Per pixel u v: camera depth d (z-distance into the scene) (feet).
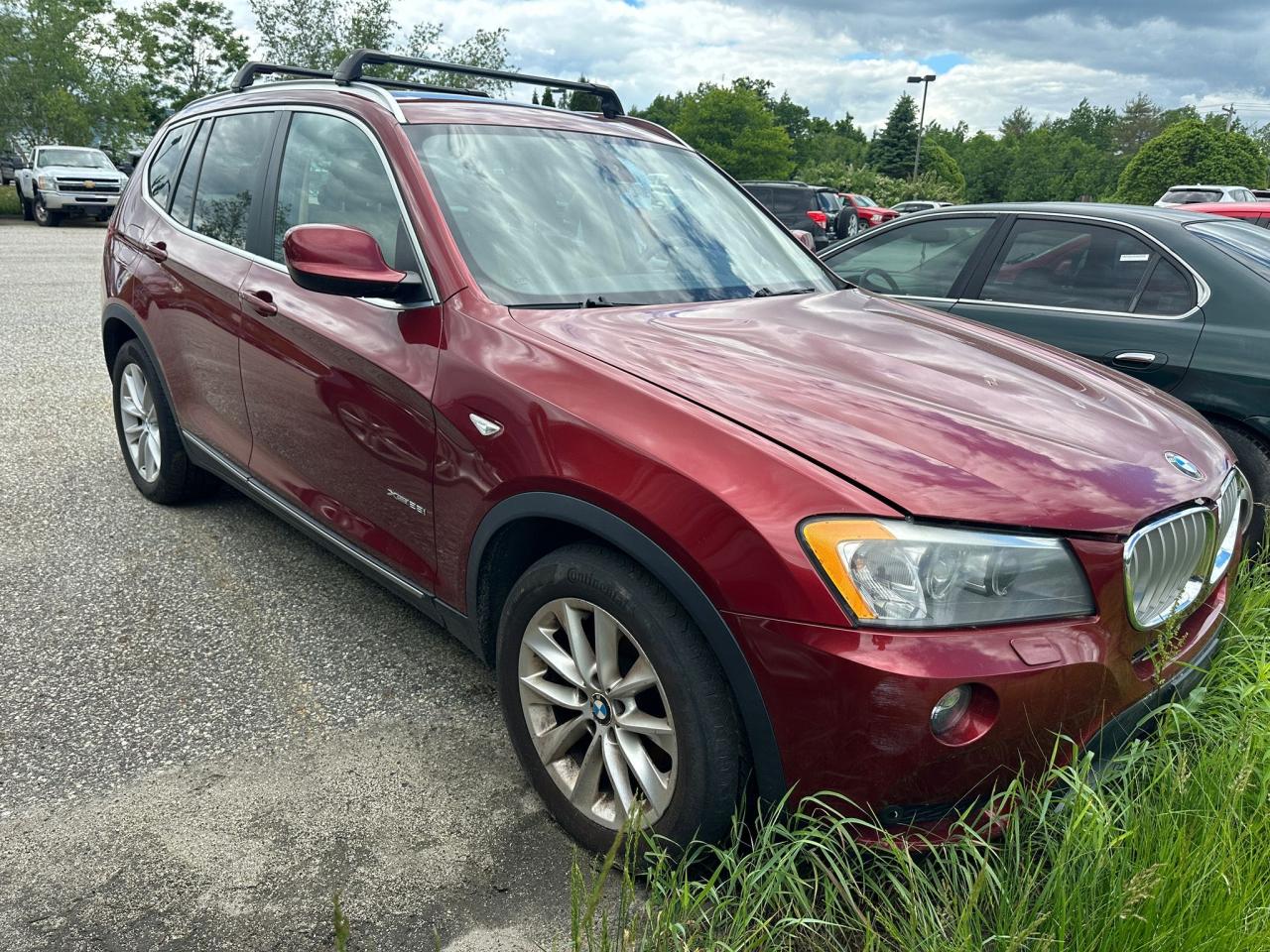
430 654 10.12
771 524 5.77
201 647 10.05
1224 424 12.77
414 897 6.70
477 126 9.86
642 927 5.99
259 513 13.80
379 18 94.68
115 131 102.94
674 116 324.39
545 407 6.96
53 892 6.58
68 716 8.71
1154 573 6.61
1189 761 6.89
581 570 6.72
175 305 11.91
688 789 6.28
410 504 8.40
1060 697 5.88
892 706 5.51
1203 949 5.50
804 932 6.13
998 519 5.88
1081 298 14.20
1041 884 6.07
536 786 7.52
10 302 31.91
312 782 7.94
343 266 7.97
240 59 152.46
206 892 6.66
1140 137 391.24
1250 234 14.61
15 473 15.11
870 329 9.16
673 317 8.55
